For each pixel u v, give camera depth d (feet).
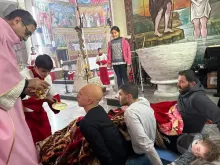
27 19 3.99
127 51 13.70
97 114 4.52
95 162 4.71
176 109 6.33
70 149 4.93
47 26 30.35
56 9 31.58
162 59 12.64
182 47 12.39
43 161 5.11
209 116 5.29
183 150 5.40
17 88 3.57
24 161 3.87
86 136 4.41
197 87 5.67
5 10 26.86
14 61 3.67
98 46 34.53
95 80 17.99
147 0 18.95
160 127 6.00
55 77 30.35
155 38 19.10
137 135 4.58
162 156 5.69
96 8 33.73
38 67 5.85
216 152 4.18
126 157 4.93
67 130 5.93
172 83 13.21
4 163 3.39
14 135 3.52
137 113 4.73
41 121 6.24
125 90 5.11
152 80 14.25
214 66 14.34
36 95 4.32
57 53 31.58
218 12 15.24
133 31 20.43
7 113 3.57
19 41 3.86
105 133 4.52
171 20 17.83
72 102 16.03
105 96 13.89
